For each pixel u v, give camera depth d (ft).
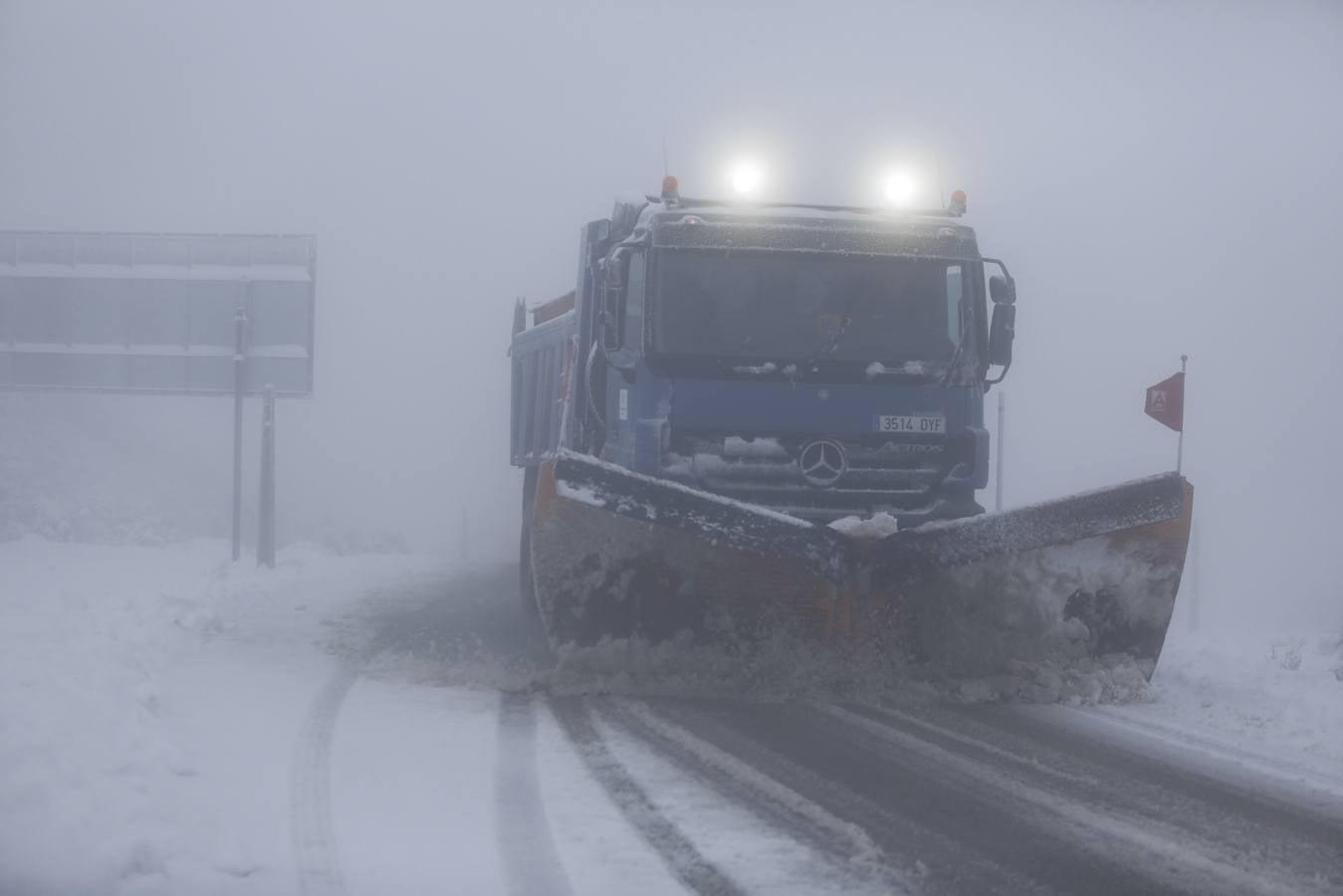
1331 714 30.40
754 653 32.40
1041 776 24.80
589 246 42.11
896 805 22.45
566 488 31.24
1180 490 32.71
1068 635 32.83
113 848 18.20
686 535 31.45
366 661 36.24
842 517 35.65
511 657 36.58
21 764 21.72
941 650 32.42
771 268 36.47
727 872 18.78
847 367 35.94
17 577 58.75
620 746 26.53
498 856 19.34
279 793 22.27
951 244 37.35
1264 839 20.81
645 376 35.63
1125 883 18.60
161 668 33.65
